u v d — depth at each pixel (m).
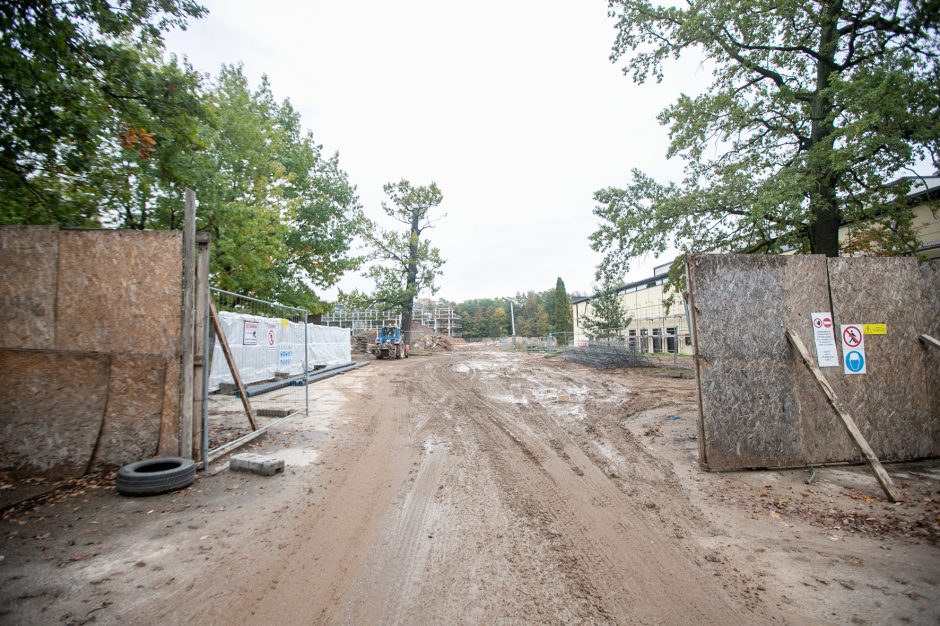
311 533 3.98
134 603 2.88
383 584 3.15
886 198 11.53
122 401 5.55
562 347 37.84
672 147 13.70
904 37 10.06
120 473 4.84
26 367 5.34
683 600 2.99
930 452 6.25
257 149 17.77
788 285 6.25
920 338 6.39
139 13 7.53
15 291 5.41
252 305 17.69
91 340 5.54
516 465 6.14
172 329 5.62
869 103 9.20
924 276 6.54
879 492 5.07
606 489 5.20
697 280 6.08
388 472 5.80
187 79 9.18
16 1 6.52
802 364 6.12
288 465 6.07
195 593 3.02
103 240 5.61
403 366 24.77
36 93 7.43
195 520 4.22
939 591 3.08
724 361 6.01
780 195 10.44
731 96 13.12
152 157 9.50
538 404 11.48
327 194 24.47
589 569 3.38
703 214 13.12
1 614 2.71
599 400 12.06
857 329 6.30
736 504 4.74
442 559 3.52
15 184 8.41
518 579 3.23
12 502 4.48
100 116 8.12
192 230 5.66
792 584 3.19
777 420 6.01
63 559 3.44
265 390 13.11
